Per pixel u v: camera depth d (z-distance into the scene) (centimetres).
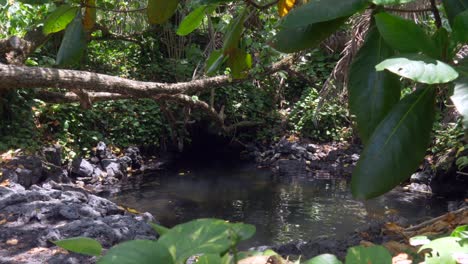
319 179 1060
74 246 90
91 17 188
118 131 1153
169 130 1245
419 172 999
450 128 1000
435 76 99
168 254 74
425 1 470
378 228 382
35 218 534
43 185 830
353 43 738
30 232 495
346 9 120
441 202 874
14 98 955
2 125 934
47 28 183
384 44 137
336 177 1086
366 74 137
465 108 98
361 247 100
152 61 1313
